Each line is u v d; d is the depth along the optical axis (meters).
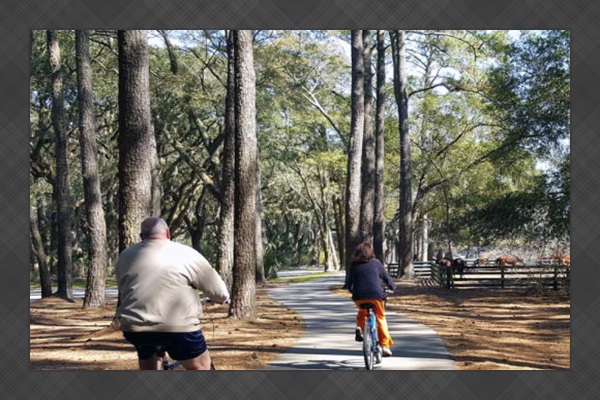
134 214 15.85
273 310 21.72
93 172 25.75
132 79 15.86
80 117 25.89
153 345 6.64
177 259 6.64
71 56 40.31
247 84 18.38
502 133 40.81
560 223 29.09
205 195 58.06
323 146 58.28
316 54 47.06
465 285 31.22
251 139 18.58
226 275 27.73
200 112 44.16
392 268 46.75
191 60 42.03
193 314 6.69
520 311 22.06
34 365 11.43
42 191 50.69
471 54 41.72
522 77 33.75
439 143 49.47
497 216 30.78
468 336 15.13
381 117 39.28
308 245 89.88
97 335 15.91
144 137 15.95
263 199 68.50
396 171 54.00
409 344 13.45
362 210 33.34
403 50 41.12
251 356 11.91
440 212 55.00
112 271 60.62
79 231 60.81
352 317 19.22
